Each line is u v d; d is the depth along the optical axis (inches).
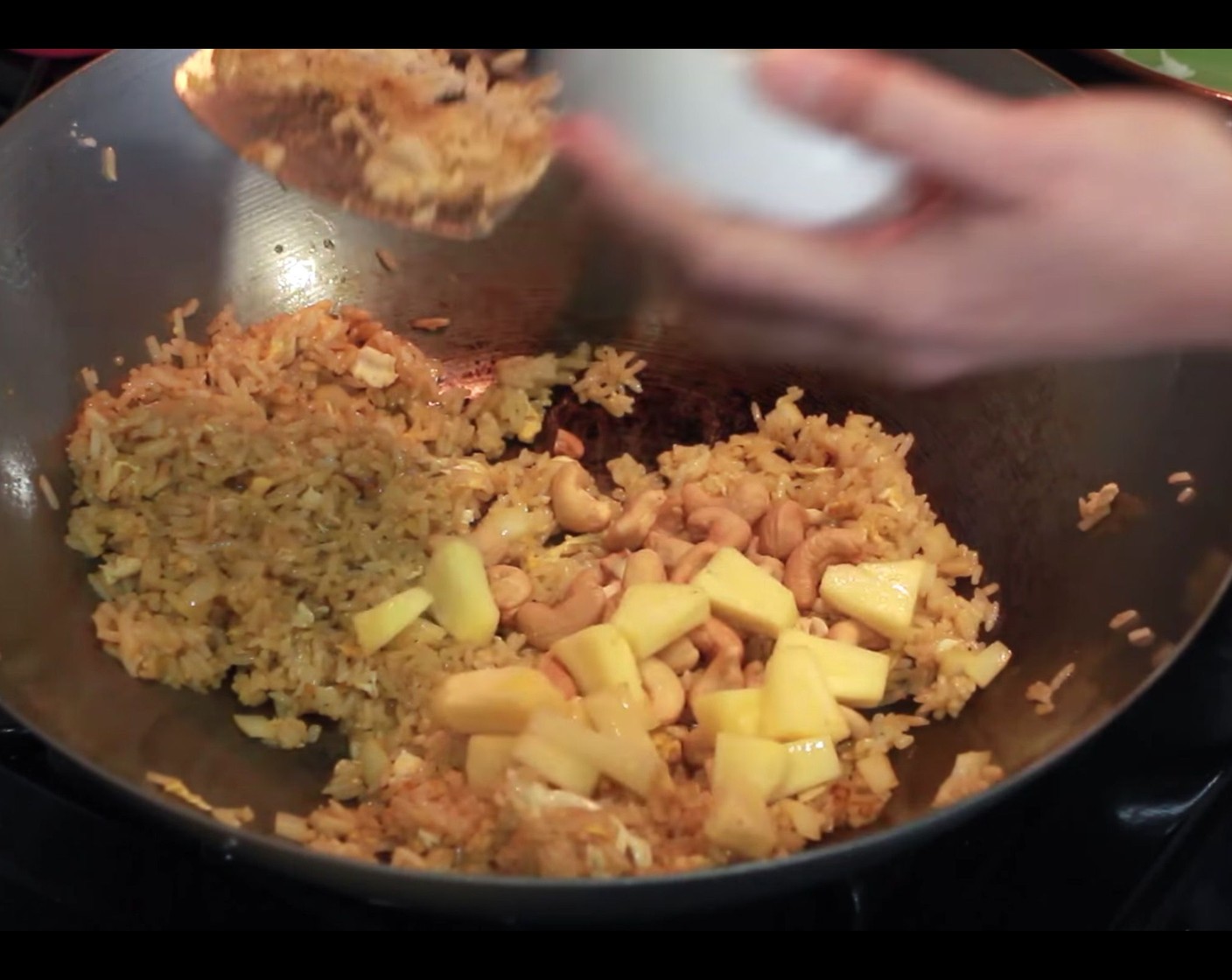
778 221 17.0
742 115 16.6
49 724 15.1
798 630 17.5
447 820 15.1
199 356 19.3
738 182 17.1
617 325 20.3
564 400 20.5
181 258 18.9
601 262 19.6
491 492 19.4
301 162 18.0
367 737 16.9
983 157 15.0
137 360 18.8
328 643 17.6
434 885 12.9
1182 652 15.1
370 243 20.0
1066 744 14.2
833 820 15.8
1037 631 17.0
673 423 20.4
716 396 20.5
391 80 17.5
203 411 18.6
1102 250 14.8
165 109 17.9
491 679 16.2
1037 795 15.3
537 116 17.8
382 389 20.0
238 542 18.0
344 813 15.8
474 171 18.1
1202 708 15.8
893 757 16.8
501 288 20.3
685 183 17.5
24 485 17.0
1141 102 14.9
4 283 17.1
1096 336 15.1
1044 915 14.5
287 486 18.6
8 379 17.1
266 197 19.2
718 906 13.5
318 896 14.6
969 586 18.3
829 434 19.5
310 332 19.7
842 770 16.3
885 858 13.6
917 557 18.3
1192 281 14.7
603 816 14.9
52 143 17.3
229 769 16.3
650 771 15.5
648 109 17.3
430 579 18.1
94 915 14.4
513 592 17.9
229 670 17.4
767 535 18.4
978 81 17.6
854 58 15.6
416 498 18.9
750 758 15.7
